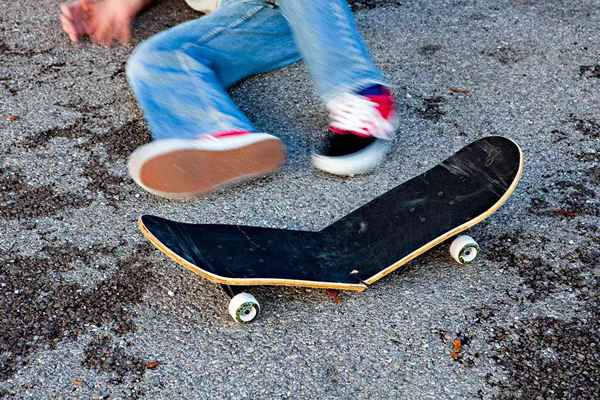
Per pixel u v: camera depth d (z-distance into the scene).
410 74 2.31
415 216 1.73
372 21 2.56
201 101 1.91
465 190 1.75
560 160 2.00
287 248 1.69
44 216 1.87
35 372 1.54
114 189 1.95
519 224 1.83
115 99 2.23
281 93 2.24
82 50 2.43
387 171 1.98
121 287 1.70
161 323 1.63
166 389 1.52
